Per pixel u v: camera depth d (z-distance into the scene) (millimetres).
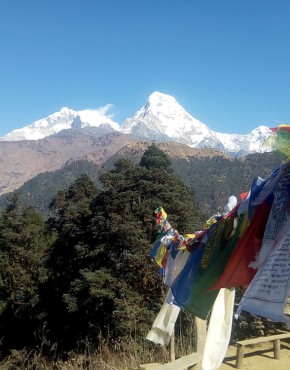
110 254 19734
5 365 14719
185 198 21406
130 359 8562
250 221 3723
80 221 21469
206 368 5547
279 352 8609
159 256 6258
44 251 25500
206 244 4523
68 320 19766
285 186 3248
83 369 9484
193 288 4777
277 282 2834
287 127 3258
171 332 6883
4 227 26938
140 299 17766
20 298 25000
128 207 20062
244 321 10484
